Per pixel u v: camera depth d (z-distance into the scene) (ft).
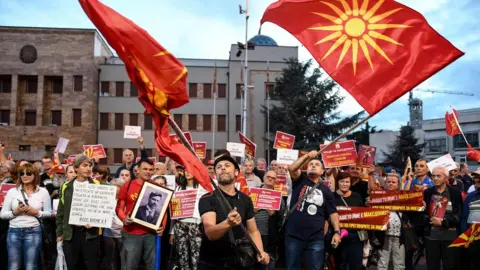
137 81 15.93
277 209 25.77
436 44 21.11
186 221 26.61
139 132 46.29
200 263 15.20
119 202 25.57
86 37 166.71
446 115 50.96
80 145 163.53
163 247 28.81
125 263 24.53
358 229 24.64
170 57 15.83
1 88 167.32
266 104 171.94
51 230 31.27
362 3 22.27
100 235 26.04
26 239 24.22
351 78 21.47
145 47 15.61
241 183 27.71
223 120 173.88
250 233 15.98
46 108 166.91
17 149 160.35
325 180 30.35
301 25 22.39
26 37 165.27
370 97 21.18
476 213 24.67
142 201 24.58
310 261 22.74
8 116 165.89
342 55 21.76
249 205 16.17
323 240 23.00
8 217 24.12
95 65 168.66
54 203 28.40
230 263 14.97
